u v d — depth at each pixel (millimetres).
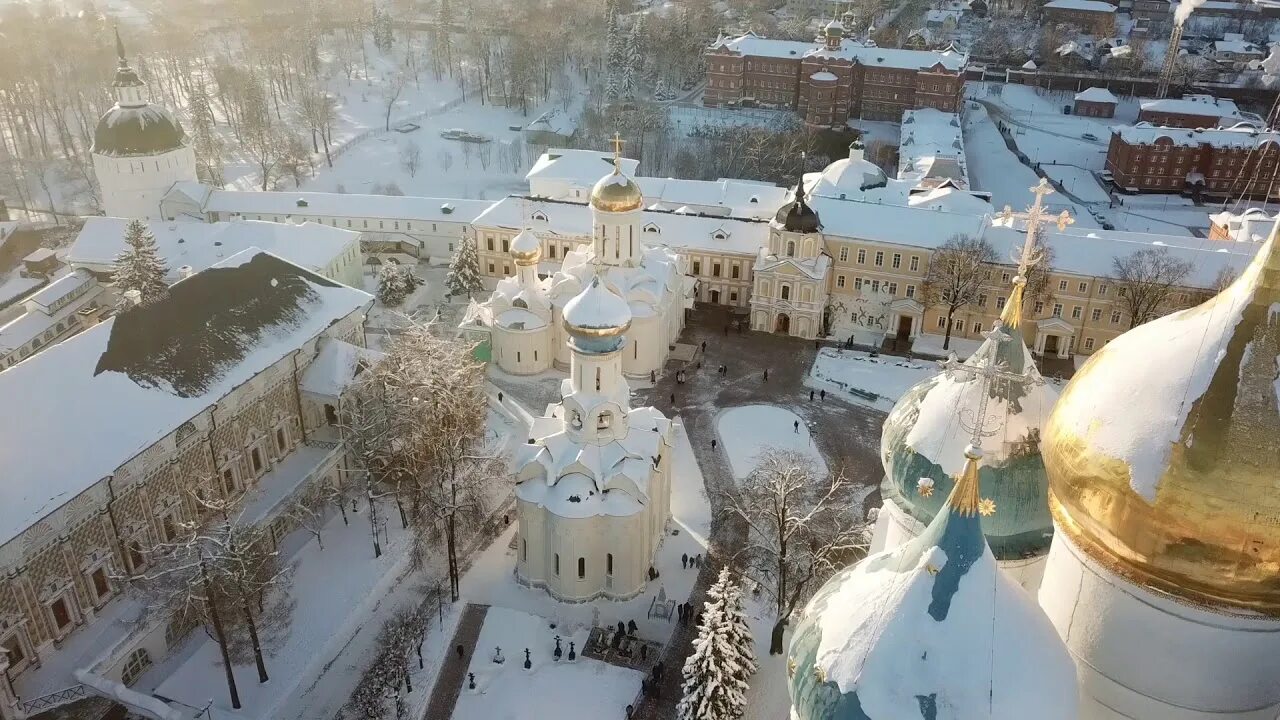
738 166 186625
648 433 75250
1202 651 28125
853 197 136000
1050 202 175750
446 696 64000
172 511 72125
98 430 66688
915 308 118000
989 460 40125
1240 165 173750
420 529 80000
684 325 122000
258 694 64000
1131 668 29688
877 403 103438
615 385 71500
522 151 199750
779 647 66188
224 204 148000
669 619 71062
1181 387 25953
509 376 109000
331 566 75812
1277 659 28016
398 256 145125
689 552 78562
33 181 183000
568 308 68750
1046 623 29453
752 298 119812
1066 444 29141
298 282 90188
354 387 85125
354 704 63531
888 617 29688
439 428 74625
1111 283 110125
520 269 108125
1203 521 25469
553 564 72188
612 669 66188
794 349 116062
